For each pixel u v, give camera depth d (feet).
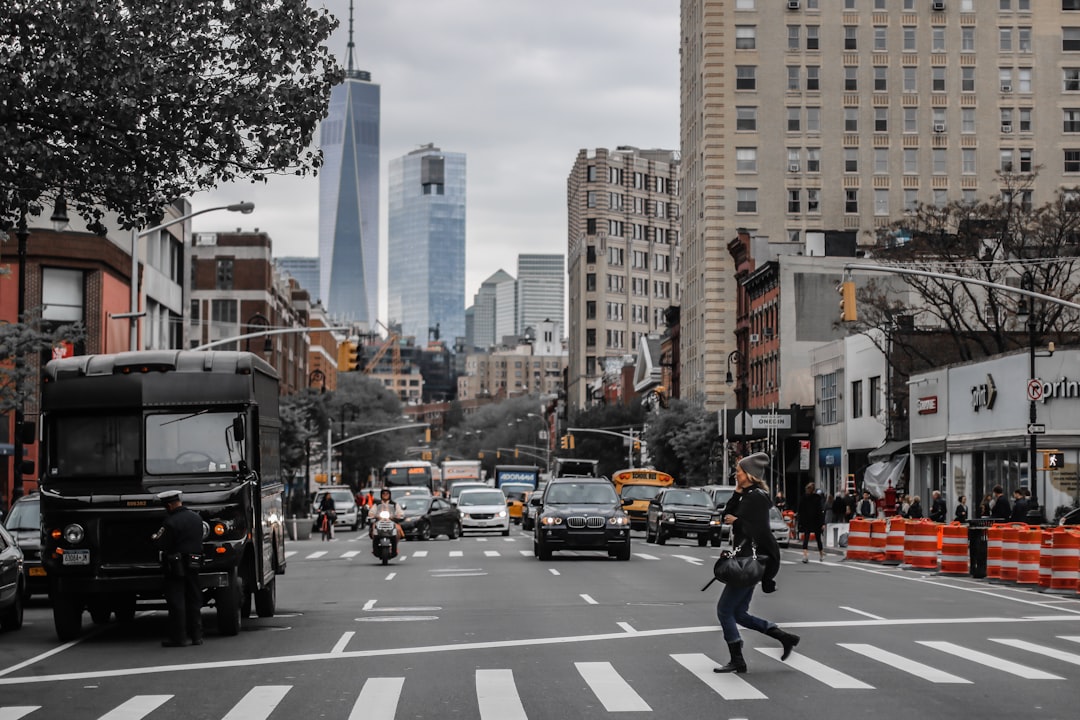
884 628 65.16
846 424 238.89
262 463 67.92
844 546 151.53
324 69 60.95
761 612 73.31
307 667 52.26
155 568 61.26
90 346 199.82
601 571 109.40
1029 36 332.19
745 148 333.62
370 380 482.69
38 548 84.07
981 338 208.23
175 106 58.44
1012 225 219.20
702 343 342.64
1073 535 89.66
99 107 56.95
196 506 61.87
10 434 189.26
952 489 187.32
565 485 128.57
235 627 63.31
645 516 202.18
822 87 333.62
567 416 573.33
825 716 39.63
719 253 331.36
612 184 646.74
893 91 333.01
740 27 335.06
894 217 330.95
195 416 63.52
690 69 369.09
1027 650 56.29
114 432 63.10
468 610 76.13
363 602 82.89
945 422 191.01
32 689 47.47
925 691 44.68
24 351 130.11
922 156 331.98
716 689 45.24
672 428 304.30
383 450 426.51
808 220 332.19
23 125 59.82
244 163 60.08
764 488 50.06
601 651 56.34
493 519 203.00
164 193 60.80
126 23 58.23
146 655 57.00
